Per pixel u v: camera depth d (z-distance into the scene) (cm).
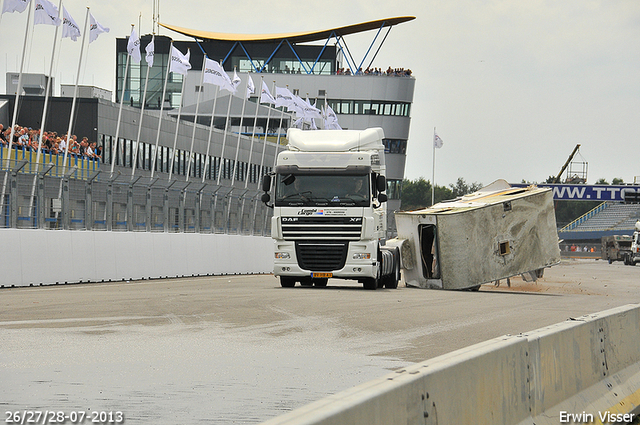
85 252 4478
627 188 15425
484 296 3988
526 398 1050
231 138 11988
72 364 1552
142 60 17438
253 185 12594
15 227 4050
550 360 1153
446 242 4597
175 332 2083
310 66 18775
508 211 4597
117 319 2356
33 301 2953
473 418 888
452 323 2472
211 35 17900
